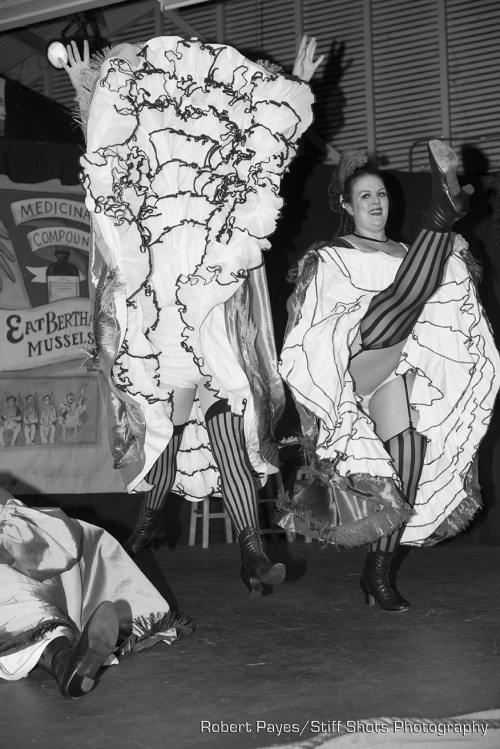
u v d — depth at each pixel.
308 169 5.79
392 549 3.46
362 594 3.79
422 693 2.34
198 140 3.09
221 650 2.85
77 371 5.39
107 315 3.11
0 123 6.38
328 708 2.22
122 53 3.15
